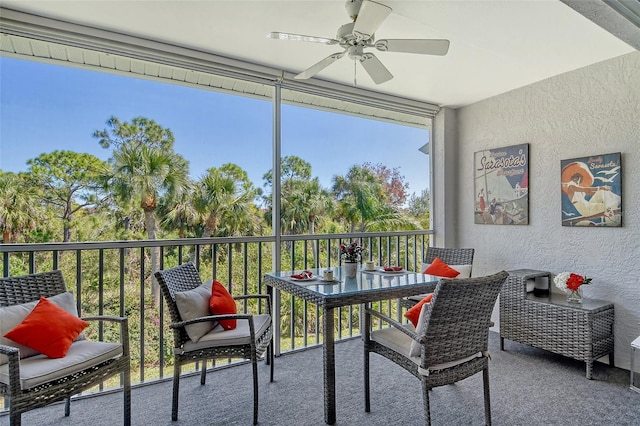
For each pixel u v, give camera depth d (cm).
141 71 307
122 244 261
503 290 332
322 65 233
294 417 217
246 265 322
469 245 417
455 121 434
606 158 298
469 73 329
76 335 198
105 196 310
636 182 281
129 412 204
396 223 443
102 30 252
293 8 226
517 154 366
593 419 213
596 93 305
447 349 185
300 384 263
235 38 265
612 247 295
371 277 262
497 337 367
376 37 263
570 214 322
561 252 330
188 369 306
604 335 281
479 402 233
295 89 336
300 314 400
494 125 390
